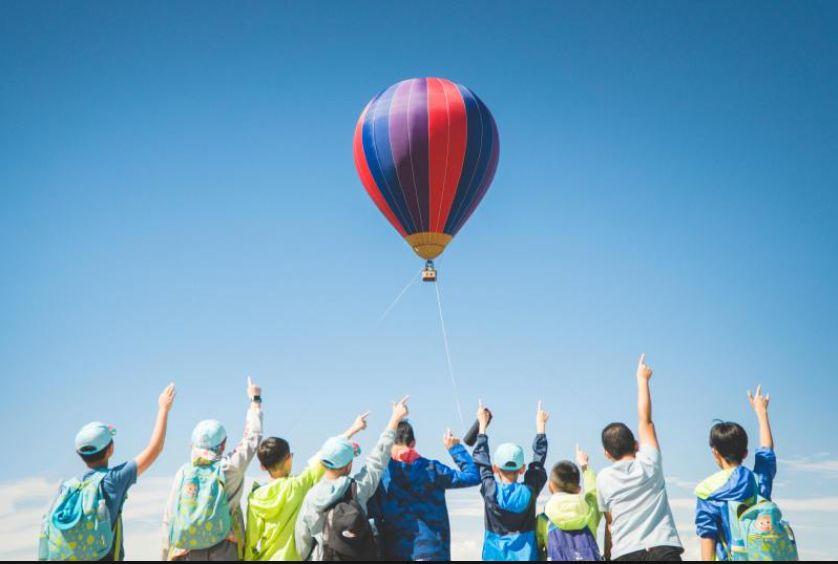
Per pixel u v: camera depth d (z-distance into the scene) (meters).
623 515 7.26
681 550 7.19
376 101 21.73
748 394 8.30
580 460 8.33
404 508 7.58
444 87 21.41
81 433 7.07
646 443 7.61
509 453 7.74
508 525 7.56
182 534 6.89
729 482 7.25
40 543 6.80
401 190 21.14
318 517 7.12
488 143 21.25
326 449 7.24
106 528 6.76
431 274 21.41
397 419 7.61
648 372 7.96
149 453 7.15
